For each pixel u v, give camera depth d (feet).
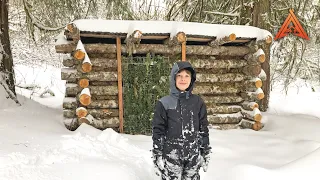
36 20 24.34
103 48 17.83
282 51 29.01
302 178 9.53
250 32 18.88
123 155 12.30
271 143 15.75
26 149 11.15
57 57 52.08
